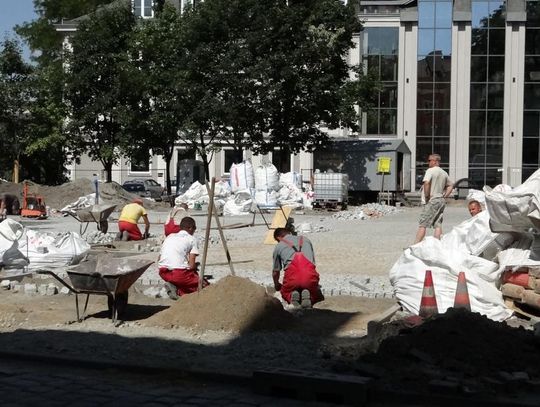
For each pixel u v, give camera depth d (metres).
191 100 40.94
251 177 33.47
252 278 12.71
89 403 6.12
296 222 26.92
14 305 10.36
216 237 20.47
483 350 6.66
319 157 42.91
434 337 6.87
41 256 14.74
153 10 46.53
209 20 41.22
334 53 40.75
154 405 6.08
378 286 12.02
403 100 49.59
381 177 41.78
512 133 49.06
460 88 49.22
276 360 7.38
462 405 5.91
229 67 39.72
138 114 42.59
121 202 36.97
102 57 43.47
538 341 7.04
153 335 8.53
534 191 9.66
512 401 5.84
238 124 40.16
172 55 43.22
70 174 54.94
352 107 41.94
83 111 43.91
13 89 42.78
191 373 6.91
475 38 49.12
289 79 39.38
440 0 49.03
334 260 15.59
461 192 48.44
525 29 48.81
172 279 10.64
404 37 49.38
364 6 49.53
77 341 8.20
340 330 8.84
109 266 9.56
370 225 25.53
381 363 6.73
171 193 46.97
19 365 7.43
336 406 6.12
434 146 49.62
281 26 39.88
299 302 10.26
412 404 6.04
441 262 9.60
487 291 9.32
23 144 45.47
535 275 9.04
